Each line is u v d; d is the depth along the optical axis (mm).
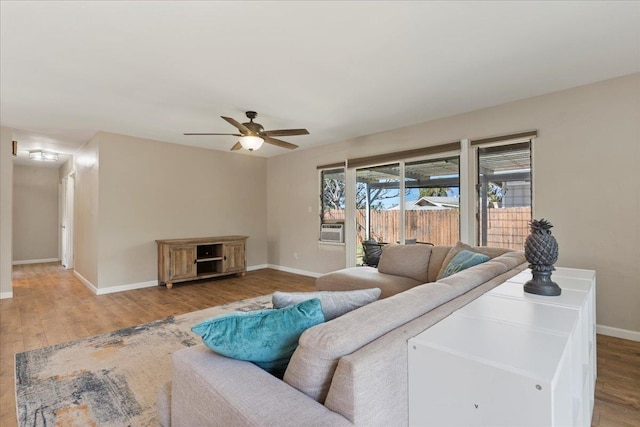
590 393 1767
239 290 4742
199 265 5703
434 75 2877
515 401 810
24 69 2678
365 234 5113
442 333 1068
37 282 5312
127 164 4863
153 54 2451
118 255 4750
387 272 3658
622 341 2865
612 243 2986
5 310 3770
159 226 5184
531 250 1616
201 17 2004
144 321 3361
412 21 2074
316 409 880
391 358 969
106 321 3367
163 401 1354
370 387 890
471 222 3881
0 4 1848
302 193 6047
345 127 4523
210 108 3658
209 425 1004
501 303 1419
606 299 3018
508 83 3070
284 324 1152
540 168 3375
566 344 974
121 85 3014
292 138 5191
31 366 2359
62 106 3568
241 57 2514
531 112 3424
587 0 1883
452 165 4125
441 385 948
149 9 1921
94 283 4695
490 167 3809
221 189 6012
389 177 4801
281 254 6457
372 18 2035
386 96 3355
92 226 4863
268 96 3320
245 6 1902
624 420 1782
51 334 2998
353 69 2740
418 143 4348
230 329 1154
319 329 1025
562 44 2377
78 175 5773
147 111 3746
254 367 1111
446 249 3377
